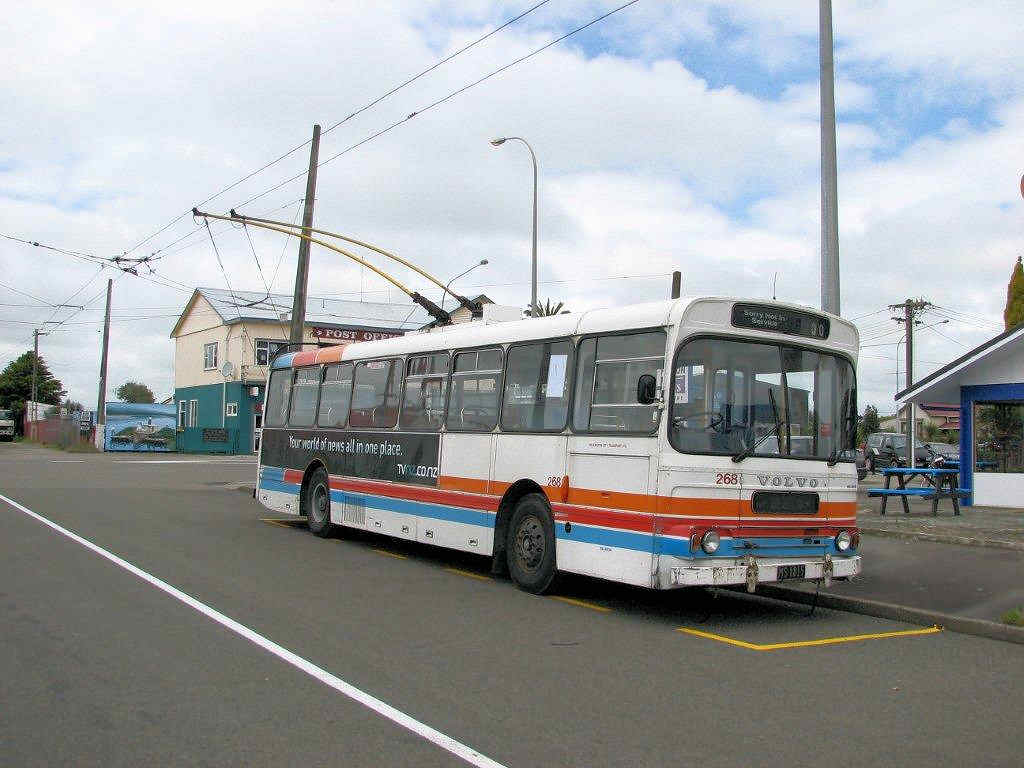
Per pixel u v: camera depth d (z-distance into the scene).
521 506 10.89
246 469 36.88
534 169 26.61
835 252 13.58
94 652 7.29
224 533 15.45
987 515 17.41
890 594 10.33
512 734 5.57
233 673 6.76
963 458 19.67
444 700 6.23
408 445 13.11
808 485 9.63
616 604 10.19
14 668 6.82
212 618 8.58
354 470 14.47
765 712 6.17
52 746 5.23
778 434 9.53
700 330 9.18
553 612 9.55
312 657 7.26
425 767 4.98
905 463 38.28
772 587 10.95
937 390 20.23
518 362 11.16
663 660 7.61
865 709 6.30
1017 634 8.65
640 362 9.38
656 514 8.91
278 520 18.06
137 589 9.95
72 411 63.94
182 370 63.28
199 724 5.63
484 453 11.52
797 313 9.81
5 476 30.17
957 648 8.38
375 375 14.20
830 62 13.70
